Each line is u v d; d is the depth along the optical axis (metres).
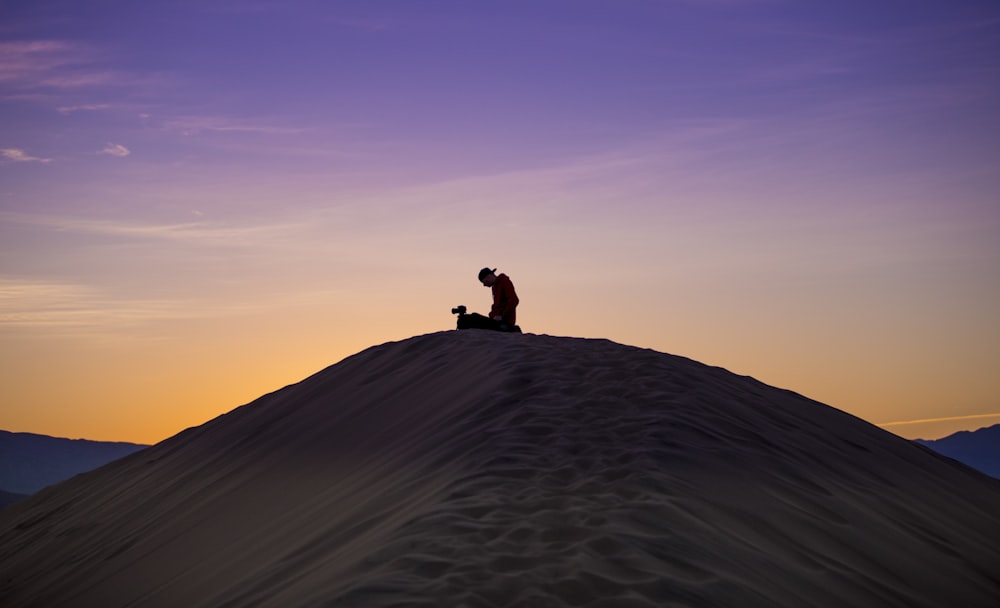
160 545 10.80
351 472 9.77
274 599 5.93
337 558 6.27
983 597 7.17
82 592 10.47
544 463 7.40
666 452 7.72
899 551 7.46
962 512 10.18
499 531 5.77
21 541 15.91
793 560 6.30
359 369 15.38
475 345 13.45
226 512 10.77
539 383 10.23
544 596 4.73
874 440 12.24
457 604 4.63
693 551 5.60
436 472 7.88
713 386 10.98
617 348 12.09
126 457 19.39
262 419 15.16
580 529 5.74
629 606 4.64
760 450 8.80
